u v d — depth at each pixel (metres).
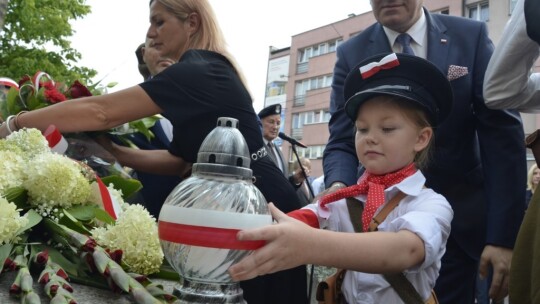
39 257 0.93
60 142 1.41
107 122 1.49
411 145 1.25
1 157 1.10
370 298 1.20
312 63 28.66
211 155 0.79
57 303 0.78
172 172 1.95
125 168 2.02
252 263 0.75
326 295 1.28
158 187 2.11
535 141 1.43
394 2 1.98
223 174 0.78
